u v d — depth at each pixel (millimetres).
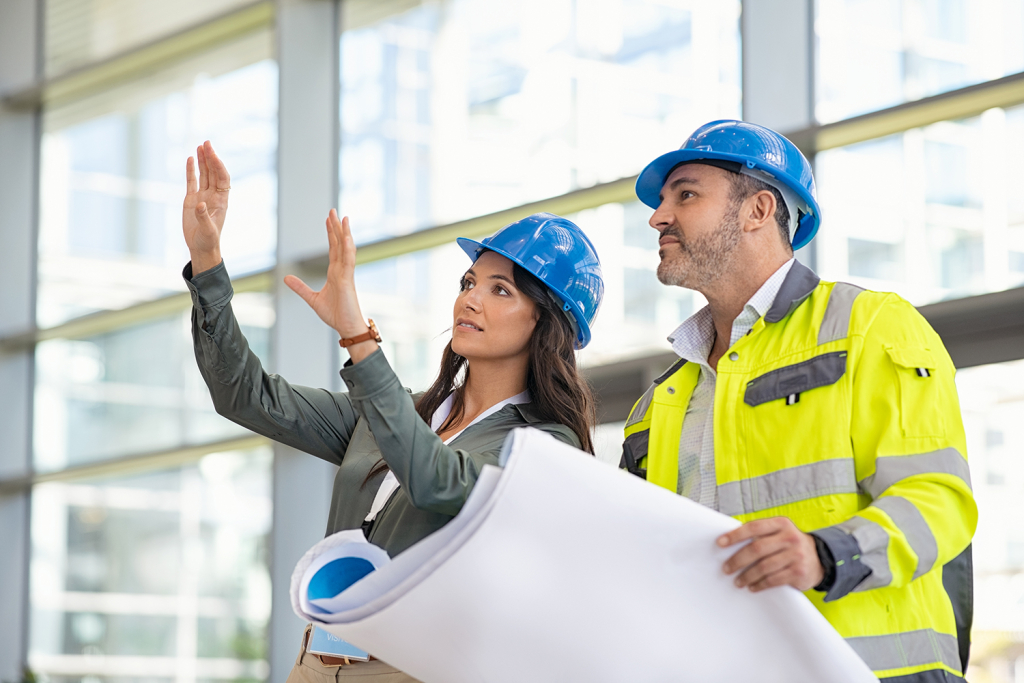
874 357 1749
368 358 1760
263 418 2211
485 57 5977
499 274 2248
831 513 1706
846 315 1820
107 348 7516
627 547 1425
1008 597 3795
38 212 8133
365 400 1757
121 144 7680
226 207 2145
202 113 7234
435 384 2365
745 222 1946
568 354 2266
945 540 1574
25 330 7895
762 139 1970
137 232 7512
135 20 7867
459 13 6117
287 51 6598
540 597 1447
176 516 6965
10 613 7609
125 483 7238
